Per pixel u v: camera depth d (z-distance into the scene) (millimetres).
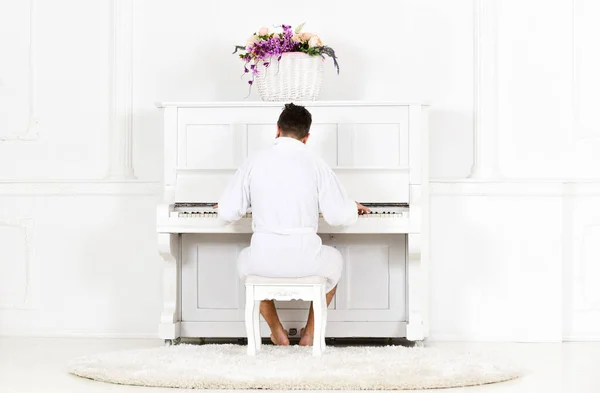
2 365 4527
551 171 5590
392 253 5152
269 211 4566
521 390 3910
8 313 5582
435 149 5598
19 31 5652
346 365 4262
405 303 5156
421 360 4430
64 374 4262
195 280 5191
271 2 5602
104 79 5629
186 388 3920
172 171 5094
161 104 5102
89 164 5637
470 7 5586
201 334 5191
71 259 5559
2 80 5648
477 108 5582
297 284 4422
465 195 5484
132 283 5547
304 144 4723
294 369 4137
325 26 5594
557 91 5582
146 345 5230
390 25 5590
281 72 5086
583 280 5574
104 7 5633
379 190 5055
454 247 5492
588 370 4449
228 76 5617
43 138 5633
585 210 5574
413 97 5590
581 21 5582
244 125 5090
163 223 4895
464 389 3926
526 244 5477
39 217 5562
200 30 5617
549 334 5480
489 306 5492
